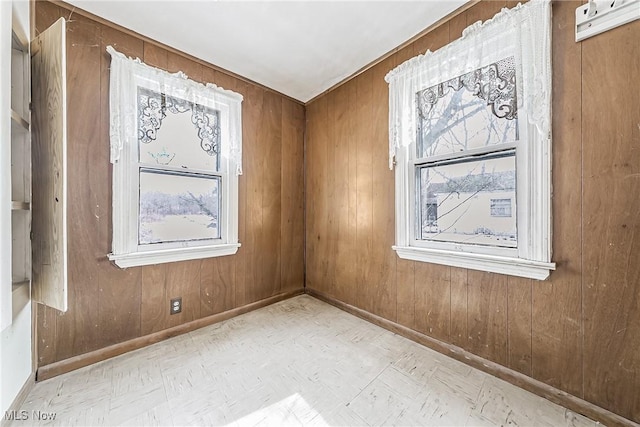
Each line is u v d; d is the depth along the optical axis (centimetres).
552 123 135
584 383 128
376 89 224
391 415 128
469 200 172
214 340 198
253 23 178
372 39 196
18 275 145
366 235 234
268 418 126
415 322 197
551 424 122
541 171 138
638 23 113
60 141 132
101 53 172
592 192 125
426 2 162
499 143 156
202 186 224
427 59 183
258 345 191
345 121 253
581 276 128
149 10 165
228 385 148
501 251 156
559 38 132
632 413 116
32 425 121
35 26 151
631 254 116
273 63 226
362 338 201
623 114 117
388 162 216
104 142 174
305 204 303
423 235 197
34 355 149
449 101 179
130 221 184
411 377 155
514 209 152
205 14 169
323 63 226
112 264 177
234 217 240
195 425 122
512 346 150
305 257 303
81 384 148
